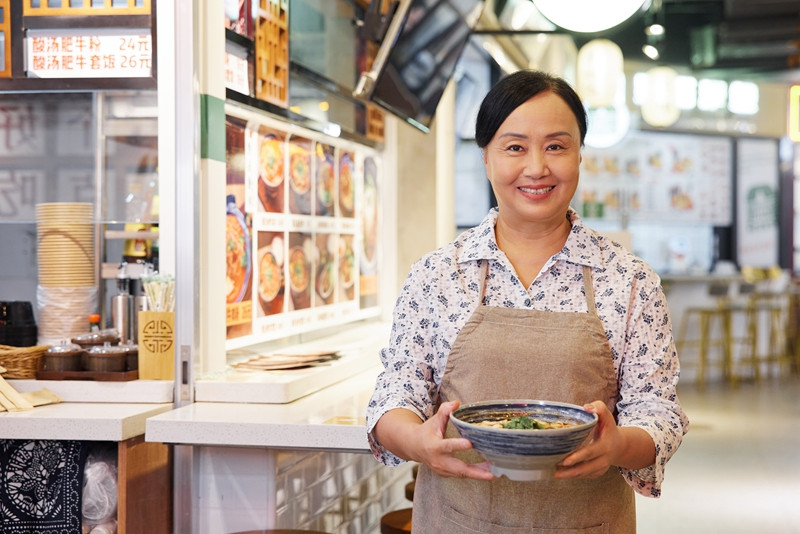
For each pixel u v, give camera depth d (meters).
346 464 2.91
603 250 1.71
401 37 3.24
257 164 3.49
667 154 11.33
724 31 8.76
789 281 10.64
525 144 1.62
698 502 5.11
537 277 1.70
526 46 8.41
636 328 1.65
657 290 1.67
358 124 4.73
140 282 3.34
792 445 6.51
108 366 2.90
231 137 3.24
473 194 9.26
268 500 2.56
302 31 3.93
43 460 2.65
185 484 2.65
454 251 1.79
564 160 1.62
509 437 1.33
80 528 2.63
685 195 11.41
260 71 3.46
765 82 11.03
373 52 5.08
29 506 2.65
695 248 11.60
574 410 1.46
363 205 4.85
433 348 1.75
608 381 1.64
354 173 4.70
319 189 4.20
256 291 3.48
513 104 1.61
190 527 2.62
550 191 1.63
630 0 3.59
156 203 3.19
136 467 2.68
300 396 2.90
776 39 8.66
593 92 6.91
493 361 1.65
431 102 4.09
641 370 1.64
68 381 2.90
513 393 1.64
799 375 10.19
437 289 1.74
